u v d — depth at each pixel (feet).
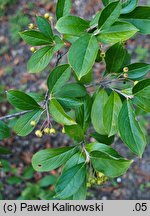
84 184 1.89
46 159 1.89
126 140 1.80
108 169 1.80
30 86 5.52
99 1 6.05
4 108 5.30
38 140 5.11
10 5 6.27
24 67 5.75
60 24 1.77
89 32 1.82
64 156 1.90
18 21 5.97
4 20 6.12
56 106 1.87
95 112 2.02
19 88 5.52
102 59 2.06
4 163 4.71
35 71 1.97
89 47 1.67
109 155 1.76
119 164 1.78
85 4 6.06
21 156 5.02
